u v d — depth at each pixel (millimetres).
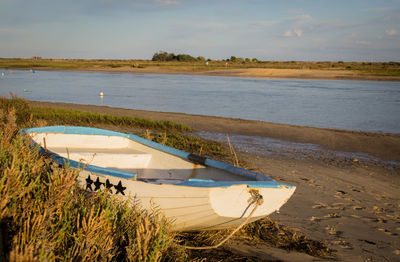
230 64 115500
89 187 4938
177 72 78000
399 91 39281
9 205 3283
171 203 4512
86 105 24000
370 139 15156
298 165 10539
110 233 3594
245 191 4312
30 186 3520
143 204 4660
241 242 5031
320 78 63125
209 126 17156
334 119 20766
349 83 51812
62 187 3615
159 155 6980
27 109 15641
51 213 3348
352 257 4809
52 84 43562
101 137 7805
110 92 34938
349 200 7344
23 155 4371
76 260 3092
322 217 6285
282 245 5031
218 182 4332
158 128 15695
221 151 11844
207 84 47094
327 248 5023
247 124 17953
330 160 11430
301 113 22953
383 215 6547
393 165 11180
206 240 4988
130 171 6754
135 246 3449
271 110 24141
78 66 101688
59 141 7469
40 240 2949
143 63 121000
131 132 14289
